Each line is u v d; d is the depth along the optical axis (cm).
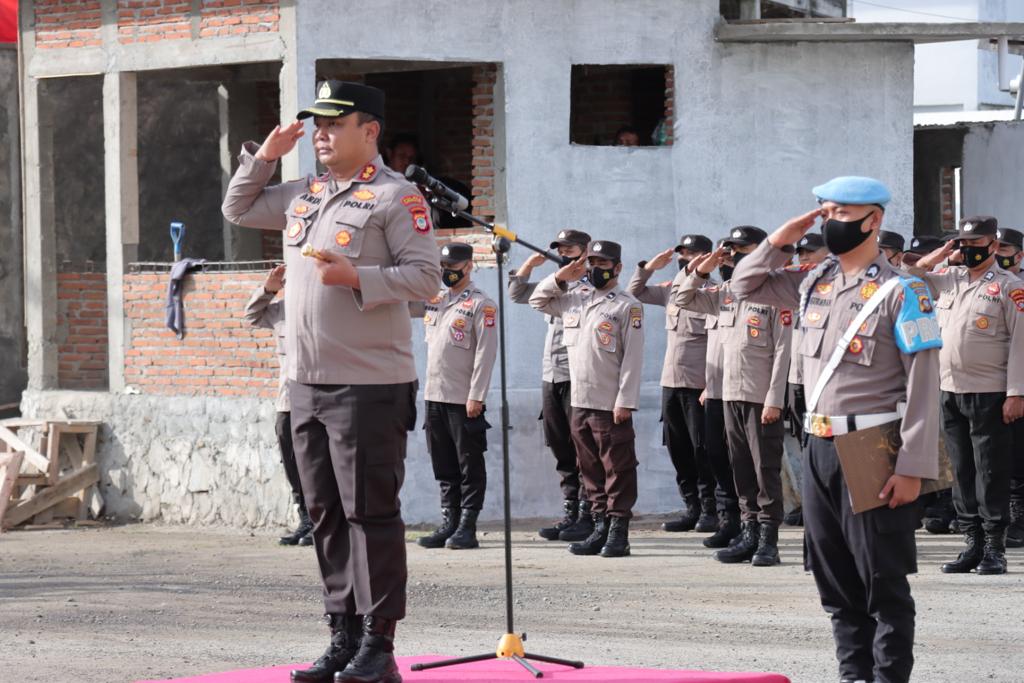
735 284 791
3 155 2011
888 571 718
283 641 995
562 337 1455
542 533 1498
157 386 1653
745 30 1675
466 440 1417
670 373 1516
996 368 1247
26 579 1274
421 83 1941
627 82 1914
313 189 728
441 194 788
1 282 2014
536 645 968
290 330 718
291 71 1541
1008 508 1255
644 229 1673
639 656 928
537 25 1627
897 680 722
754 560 1308
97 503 1661
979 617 1061
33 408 1727
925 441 707
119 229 1664
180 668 909
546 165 1633
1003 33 1688
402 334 717
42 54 1702
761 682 732
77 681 873
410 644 975
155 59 1622
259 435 1576
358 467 702
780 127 1725
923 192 2170
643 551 1410
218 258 1944
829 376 731
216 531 1580
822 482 739
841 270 743
